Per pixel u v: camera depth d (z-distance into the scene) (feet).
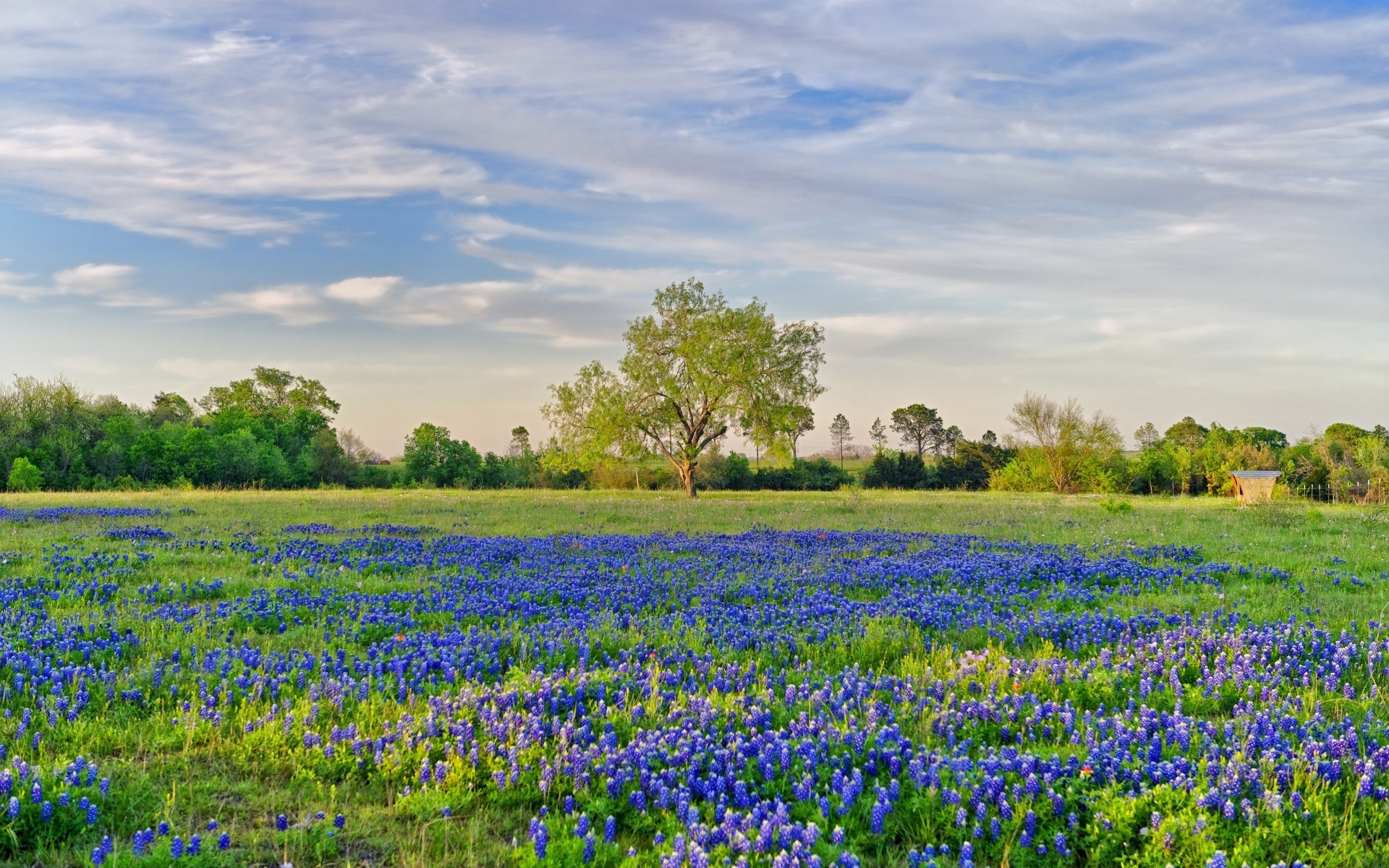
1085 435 233.96
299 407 335.26
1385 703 25.45
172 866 16.01
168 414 319.27
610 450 182.91
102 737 22.12
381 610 38.17
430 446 271.08
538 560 56.13
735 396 175.94
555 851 16.89
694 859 15.66
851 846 17.42
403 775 20.68
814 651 32.91
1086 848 17.49
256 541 64.75
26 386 232.53
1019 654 32.81
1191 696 26.45
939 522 90.99
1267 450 252.83
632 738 23.08
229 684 26.50
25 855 16.44
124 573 47.16
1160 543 67.62
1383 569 52.65
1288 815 17.84
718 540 70.69
